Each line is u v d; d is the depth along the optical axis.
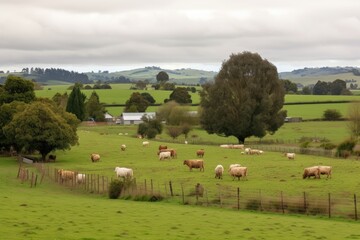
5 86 103.31
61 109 96.31
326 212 39.47
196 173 63.62
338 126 143.62
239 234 29.27
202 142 116.62
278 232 30.42
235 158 79.25
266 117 112.19
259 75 112.94
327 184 52.38
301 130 138.25
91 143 107.88
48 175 67.75
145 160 80.88
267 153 86.81
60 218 31.75
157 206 41.41
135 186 50.19
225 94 111.19
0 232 25.91
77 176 58.59
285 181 55.19
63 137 84.88
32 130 83.25
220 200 44.28
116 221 31.80
